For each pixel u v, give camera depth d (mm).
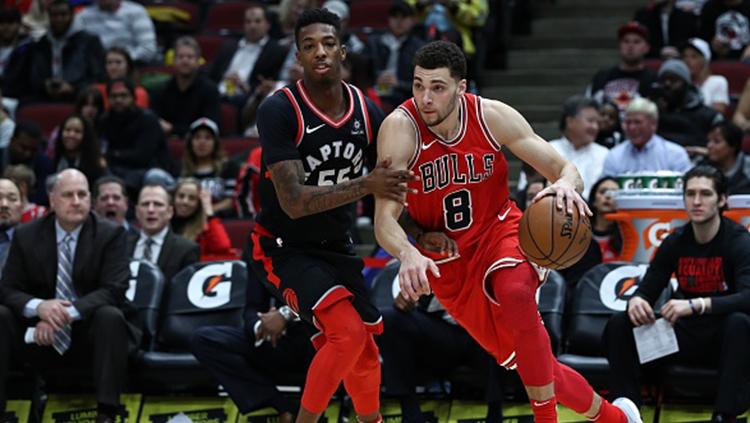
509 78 26172
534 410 10859
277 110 11336
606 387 14289
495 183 11242
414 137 11094
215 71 25266
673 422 14117
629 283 14891
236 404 14359
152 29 27641
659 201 15172
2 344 14602
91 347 14766
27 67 25922
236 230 19375
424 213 11312
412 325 14391
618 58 26469
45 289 15172
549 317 14711
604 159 19078
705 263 14023
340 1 28219
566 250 10492
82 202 15094
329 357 11367
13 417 15016
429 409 14812
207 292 15609
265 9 26594
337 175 11625
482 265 11141
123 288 14992
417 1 26078
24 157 21016
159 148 21891
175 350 15367
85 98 22750
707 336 13805
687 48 22500
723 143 18078
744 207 15266
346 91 11727
